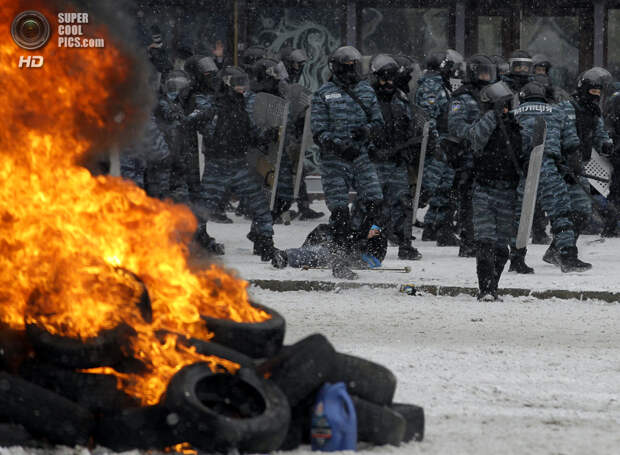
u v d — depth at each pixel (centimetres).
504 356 1864
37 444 1159
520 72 3322
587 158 3497
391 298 2511
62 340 1192
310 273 2778
